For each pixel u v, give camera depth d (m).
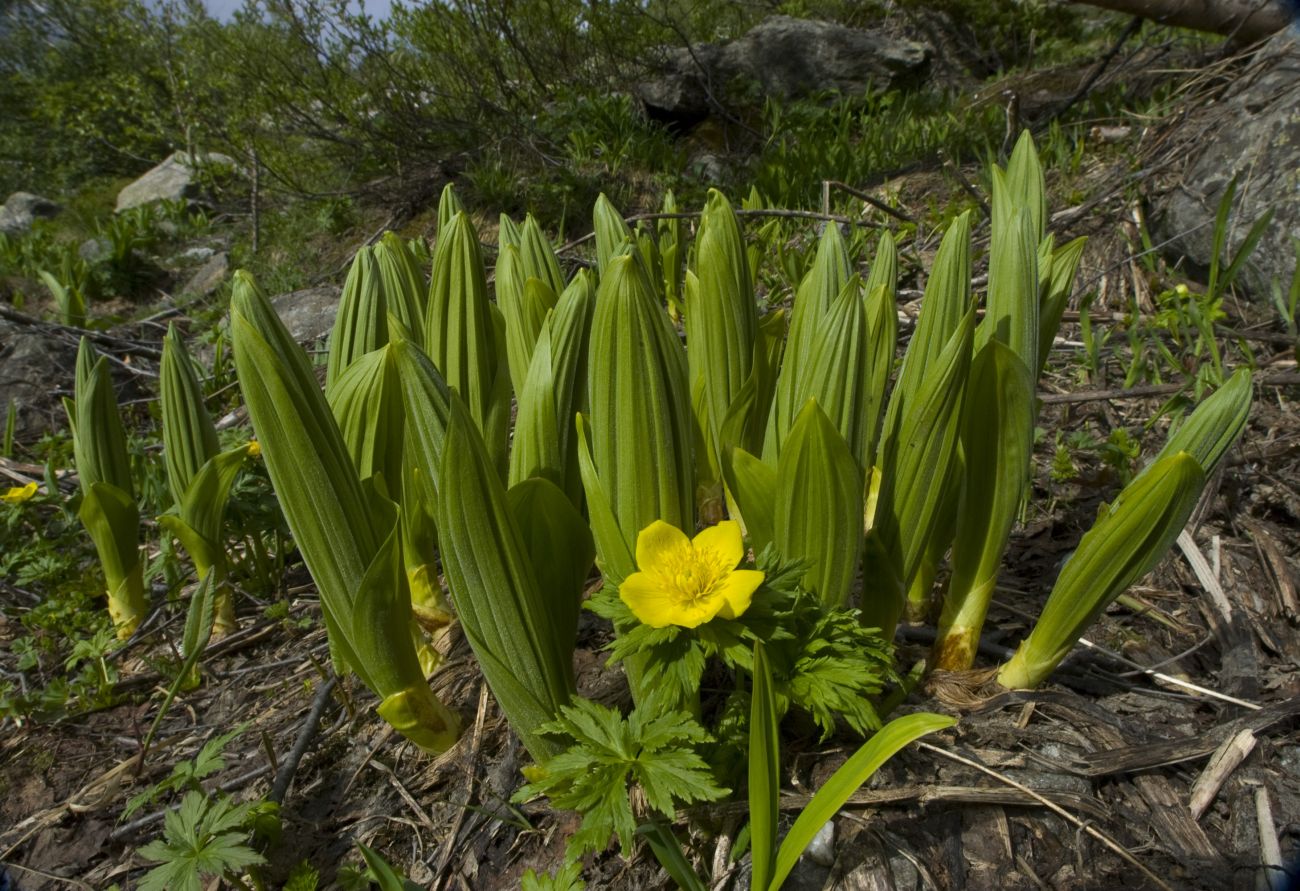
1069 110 1.05
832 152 1.06
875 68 1.50
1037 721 0.28
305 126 1.41
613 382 0.22
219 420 0.71
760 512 0.25
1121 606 0.34
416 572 0.34
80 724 0.37
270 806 0.27
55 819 0.32
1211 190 0.61
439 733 0.29
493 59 1.32
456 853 0.27
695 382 0.33
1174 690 0.30
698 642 0.21
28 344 0.84
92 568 0.47
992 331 0.26
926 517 0.25
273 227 1.45
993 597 0.35
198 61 1.45
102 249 1.46
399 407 0.29
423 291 0.35
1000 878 0.24
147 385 0.85
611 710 0.22
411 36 1.31
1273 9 0.88
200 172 1.63
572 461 0.27
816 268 0.26
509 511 0.21
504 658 0.23
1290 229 0.55
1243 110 0.65
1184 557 0.36
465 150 1.35
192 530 0.38
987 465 0.26
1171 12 0.91
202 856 0.25
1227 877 0.24
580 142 1.27
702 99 1.47
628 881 0.25
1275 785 0.26
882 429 0.30
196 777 0.28
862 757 0.19
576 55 1.44
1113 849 0.24
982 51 1.94
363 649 0.26
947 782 0.26
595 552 0.25
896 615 0.27
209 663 0.40
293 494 0.23
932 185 0.99
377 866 0.23
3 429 0.75
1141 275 0.64
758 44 1.51
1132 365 0.49
